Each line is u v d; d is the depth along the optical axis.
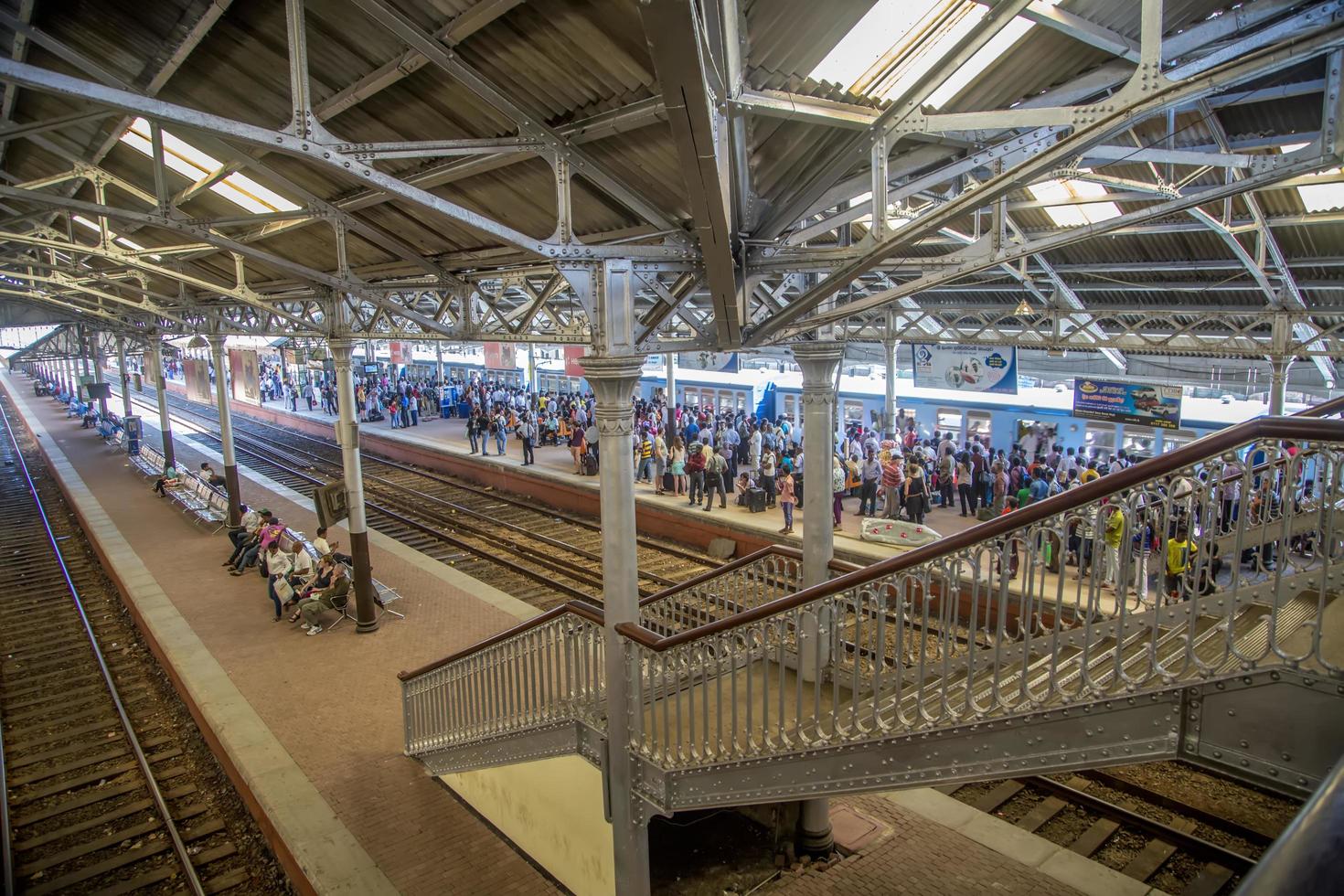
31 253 17.41
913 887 6.95
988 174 8.77
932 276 6.03
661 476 19.84
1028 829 7.97
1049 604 10.36
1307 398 17.27
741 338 6.62
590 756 6.84
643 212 6.42
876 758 4.88
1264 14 4.77
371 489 24.58
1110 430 17.56
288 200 9.91
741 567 8.20
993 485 16.08
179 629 13.20
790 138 5.90
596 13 4.80
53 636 14.45
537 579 15.74
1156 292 15.36
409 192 5.11
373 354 44.81
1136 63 5.55
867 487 16.72
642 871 6.66
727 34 4.44
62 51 6.57
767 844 7.99
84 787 9.84
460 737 8.39
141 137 9.30
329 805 8.45
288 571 13.70
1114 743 3.81
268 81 7.24
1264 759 3.33
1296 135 8.58
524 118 5.71
